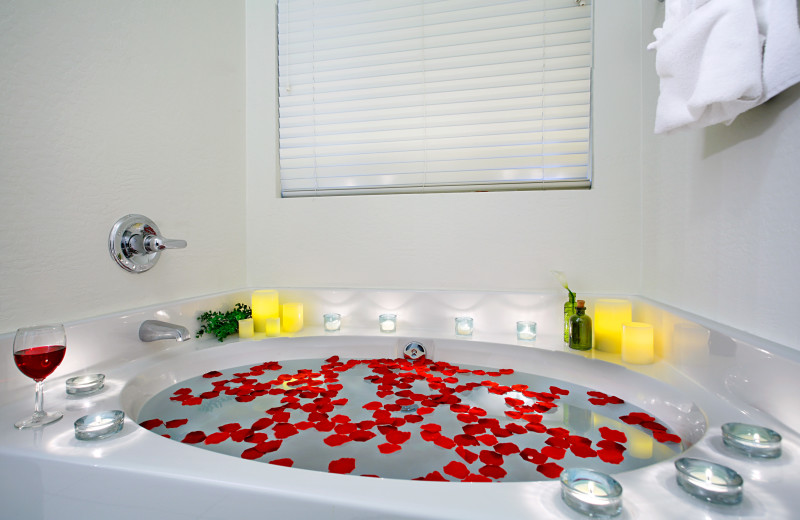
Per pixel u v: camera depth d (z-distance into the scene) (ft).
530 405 3.70
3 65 3.25
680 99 2.96
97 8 4.05
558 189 5.75
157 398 3.89
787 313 2.50
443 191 6.10
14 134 3.32
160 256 4.77
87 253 3.91
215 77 5.80
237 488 1.90
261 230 6.35
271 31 6.40
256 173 6.39
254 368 4.84
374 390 4.16
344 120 6.34
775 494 1.73
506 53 5.70
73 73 3.80
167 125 4.94
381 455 2.82
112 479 2.08
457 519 1.65
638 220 5.13
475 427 3.23
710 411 2.79
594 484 1.72
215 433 3.11
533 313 5.25
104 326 3.87
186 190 5.23
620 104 5.18
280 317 6.06
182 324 4.87
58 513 2.17
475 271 5.60
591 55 5.47
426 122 6.05
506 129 5.82
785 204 2.52
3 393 3.04
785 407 2.32
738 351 2.78
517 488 1.85
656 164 4.66
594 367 4.17
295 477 1.96
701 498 1.69
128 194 4.39
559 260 5.35
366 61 6.16
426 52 5.95
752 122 2.86
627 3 5.17
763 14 2.41
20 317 3.34
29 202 3.43
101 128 4.08
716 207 3.36
